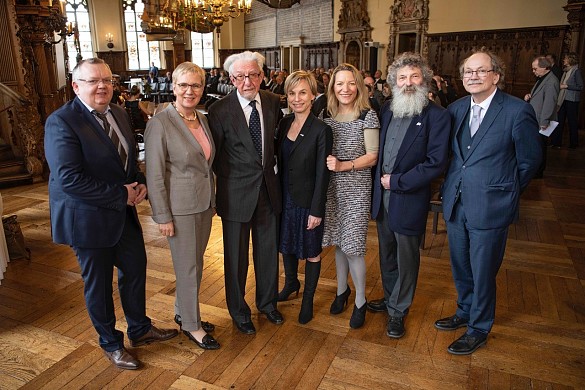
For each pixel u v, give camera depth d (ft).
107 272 7.43
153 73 65.92
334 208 8.68
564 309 9.65
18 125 20.65
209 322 9.25
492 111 7.36
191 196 7.58
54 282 11.10
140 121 29.14
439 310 9.68
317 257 8.94
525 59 36.32
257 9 73.56
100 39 73.67
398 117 7.94
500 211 7.51
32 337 8.75
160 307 9.88
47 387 7.34
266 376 7.61
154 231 14.71
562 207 16.69
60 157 6.47
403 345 8.45
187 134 7.42
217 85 50.85
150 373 7.69
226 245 8.47
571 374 7.59
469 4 39.22
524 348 8.30
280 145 8.55
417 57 7.71
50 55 29.25
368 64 49.55
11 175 20.42
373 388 7.30
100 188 6.77
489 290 7.95
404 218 8.02
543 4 34.60
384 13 47.24
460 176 7.80
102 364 7.93
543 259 12.19
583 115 34.09
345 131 8.32
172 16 36.96
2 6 20.97
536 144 7.25
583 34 32.22
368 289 10.69
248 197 8.13
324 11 56.29
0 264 10.64
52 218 7.06
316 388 7.32
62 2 35.22
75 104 6.81
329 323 9.21
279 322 9.14
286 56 67.26
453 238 8.29
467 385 7.35
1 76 21.31
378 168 8.34
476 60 7.14
